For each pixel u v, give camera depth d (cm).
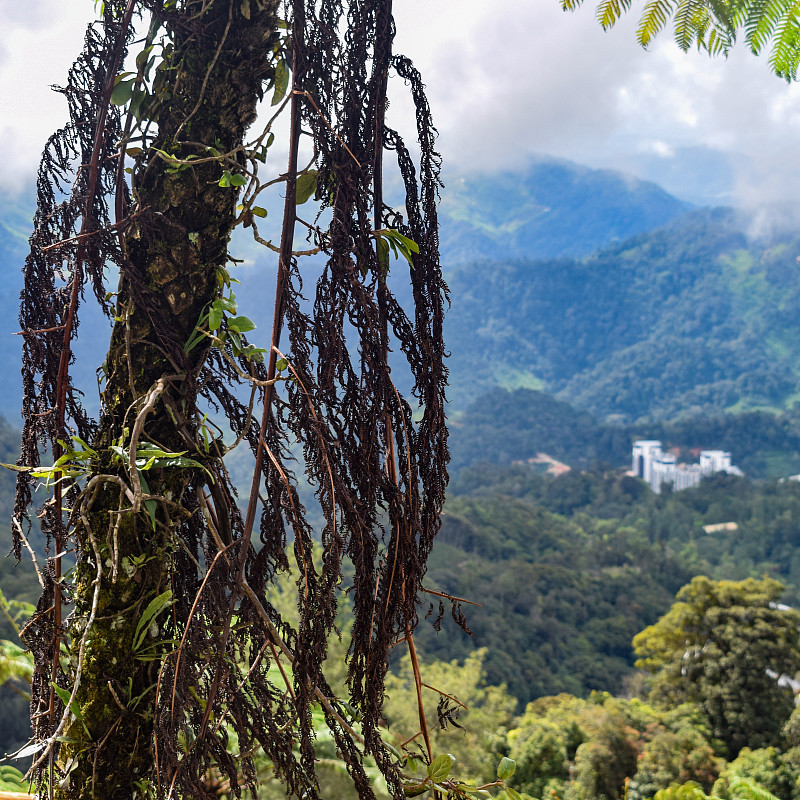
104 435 65
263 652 67
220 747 64
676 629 2000
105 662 62
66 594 69
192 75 63
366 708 66
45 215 68
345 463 65
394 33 68
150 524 63
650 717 1744
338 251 63
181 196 63
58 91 66
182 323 65
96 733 62
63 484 69
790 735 1717
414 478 67
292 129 65
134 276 63
